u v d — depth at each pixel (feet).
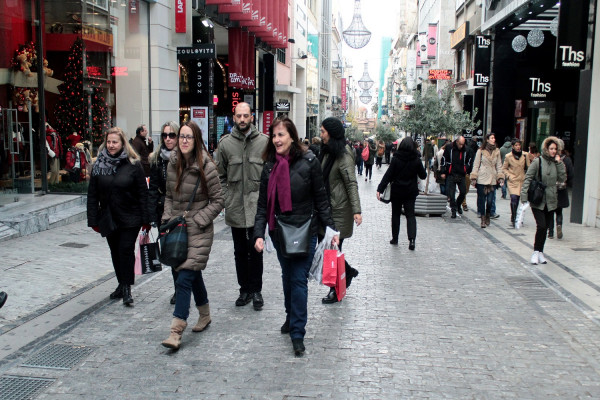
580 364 15.43
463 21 102.94
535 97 64.03
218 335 17.28
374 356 15.72
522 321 19.02
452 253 30.27
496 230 37.86
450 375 14.53
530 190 27.20
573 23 37.60
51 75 42.34
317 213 16.75
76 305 19.99
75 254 27.48
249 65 79.71
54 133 41.83
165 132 19.65
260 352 15.93
